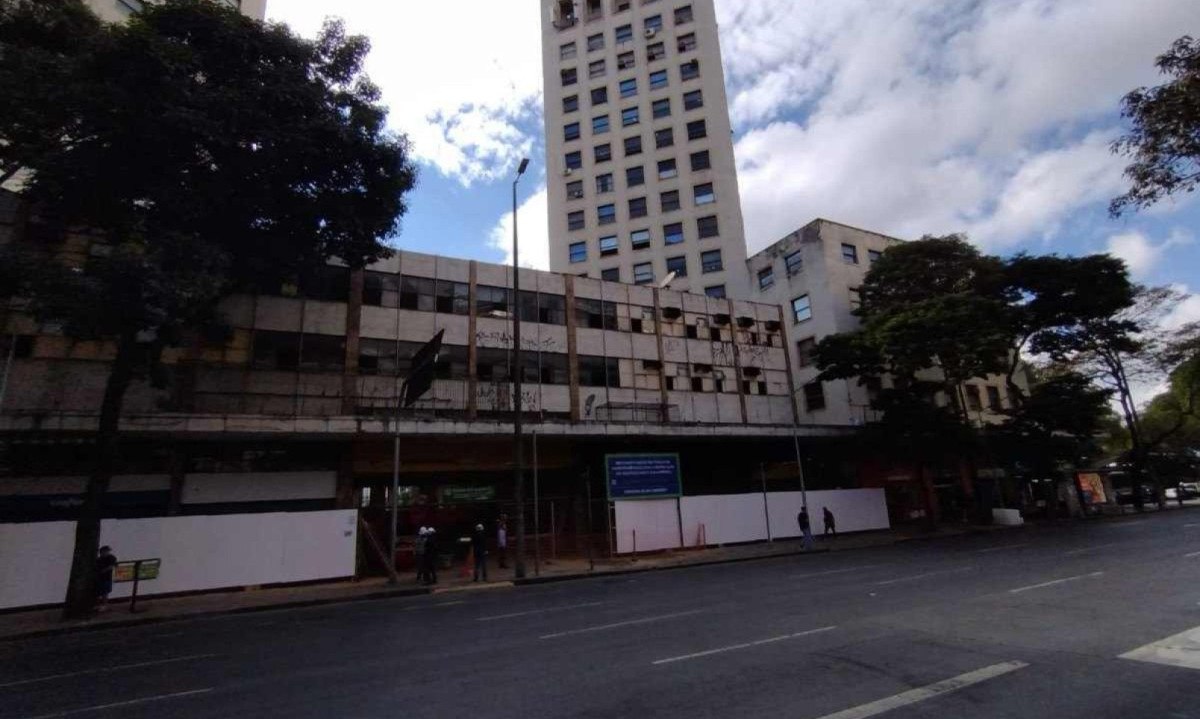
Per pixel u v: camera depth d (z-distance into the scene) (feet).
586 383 98.89
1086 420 112.16
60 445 62.75
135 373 52.37
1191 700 17.43
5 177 51.70
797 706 18.26
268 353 75.82
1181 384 142.51
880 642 25.93
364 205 58.34
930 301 96.99
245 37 49.70
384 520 79.36
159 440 66.44
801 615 33.24
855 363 100.89
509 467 89.51
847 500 102.94
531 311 96.89
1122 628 26.53
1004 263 117.50
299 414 71.92
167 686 24.91
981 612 31.45
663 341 108.47
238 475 70.69
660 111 166.50
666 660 24.63
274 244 55.01
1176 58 23.00
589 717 18.12
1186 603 31.14
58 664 31.01
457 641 31.35
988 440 111.04
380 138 56.29
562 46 179.93
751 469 110.32
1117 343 122.31
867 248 135.33
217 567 59.72
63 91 42.57
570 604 43.11
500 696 20.80
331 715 19.76
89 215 49.08
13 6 47.75
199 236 48.93
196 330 71.36
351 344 80.59
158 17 47.32
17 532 52.75
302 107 51.31
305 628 38.86
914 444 95.81
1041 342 122.42
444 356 87.56
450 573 70.08
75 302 39.88
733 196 155.53
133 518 62.54
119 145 45.19
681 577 58.18
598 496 92.38
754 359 117.70
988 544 72.49
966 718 16.85
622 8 177.58
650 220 159.63
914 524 112.57
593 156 168.45
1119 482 171.12
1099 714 16.74
